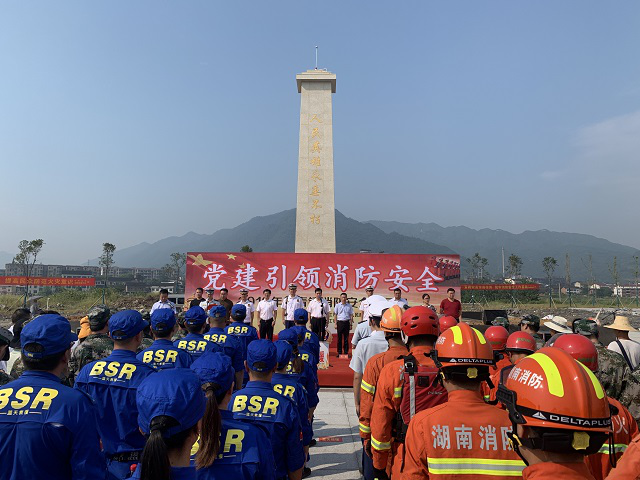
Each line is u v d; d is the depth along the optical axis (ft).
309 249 57.41
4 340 12.48
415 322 9.95
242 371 17.79
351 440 20.30
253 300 50.72
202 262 53.31
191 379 6.54
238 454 7.19
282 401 9.70
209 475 6.88
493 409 6.93
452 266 52.65
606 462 7.36
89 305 104.68
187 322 16.56
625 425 7.60
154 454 5.76
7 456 7.11
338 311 44.04
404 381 9.34
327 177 58.80
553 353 5.05
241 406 9.48
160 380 6.40
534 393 4.71
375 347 14.16
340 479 15.90
